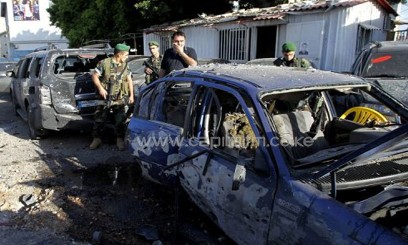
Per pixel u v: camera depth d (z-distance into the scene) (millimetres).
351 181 2363
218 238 3117
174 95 3854
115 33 16656
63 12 18750
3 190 4387
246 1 15961
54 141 6637
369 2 9695
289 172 2297
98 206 3963
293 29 9703
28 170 5105
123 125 5953
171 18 15516
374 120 3479
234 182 2260
